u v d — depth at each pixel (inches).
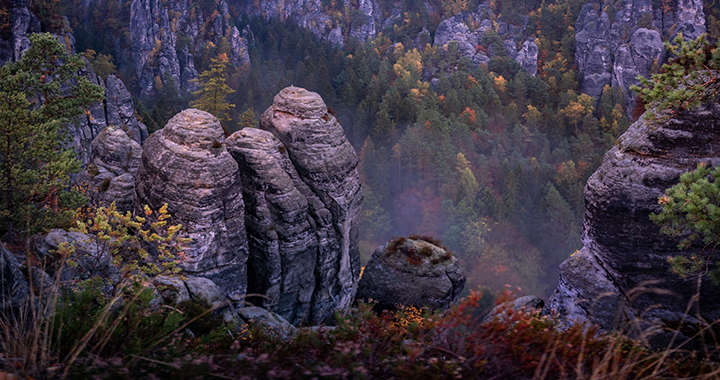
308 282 1194.6
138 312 186.1
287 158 1156.5
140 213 1016.2
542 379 132.9
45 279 307.0
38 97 1742.1
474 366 141.4
